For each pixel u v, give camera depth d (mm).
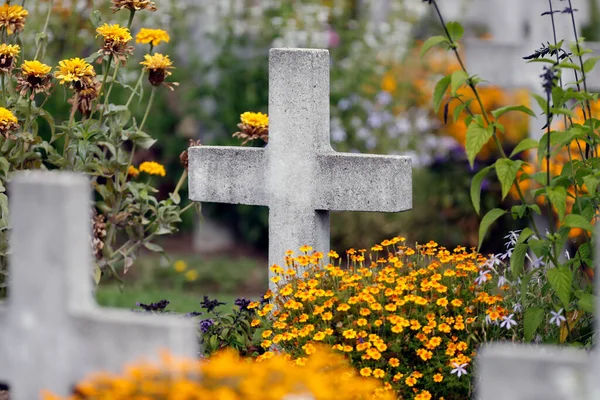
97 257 6836
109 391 3684
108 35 6484
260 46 11453
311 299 5492
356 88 11414
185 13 11578
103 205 6824
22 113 6590
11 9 6512
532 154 10188
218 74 11461
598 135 5688
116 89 10984
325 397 3799
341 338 5438
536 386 3301
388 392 5145
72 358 3863
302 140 6332
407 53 11906
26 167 6578
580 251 5441
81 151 6477
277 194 6449
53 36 10633
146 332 3746
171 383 3693
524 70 10953
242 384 3803
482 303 5543
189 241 12133
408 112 11641
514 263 5160
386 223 10703
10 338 3945
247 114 6824
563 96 5273
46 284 3855
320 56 6285
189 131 11586
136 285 10562
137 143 6836
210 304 6434
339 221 10695
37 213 3824
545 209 10336
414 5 12266
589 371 3266
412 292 5539
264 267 11188
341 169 6266
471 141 4996
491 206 10828
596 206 5371
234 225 11945
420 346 5367
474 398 5262
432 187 10875
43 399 3910
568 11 5613
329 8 11844
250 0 11805
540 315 5117
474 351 5324
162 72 6812
